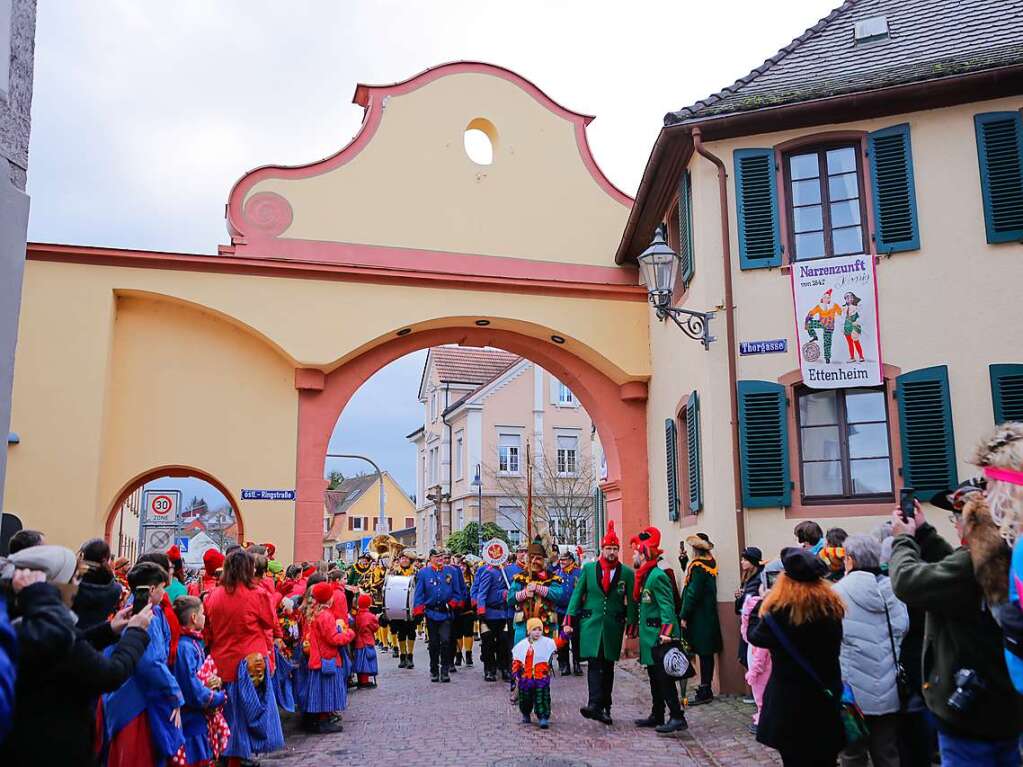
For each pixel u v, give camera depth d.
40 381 14.11
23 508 13.76
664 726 9.48
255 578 8.82
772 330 12.56
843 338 12.20
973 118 12.24
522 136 17.12
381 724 10.56
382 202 16.14
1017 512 3.66
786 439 12.27
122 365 14.93
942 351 11.88
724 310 12.84
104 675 4.18
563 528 39.28
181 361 15.19
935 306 11.99
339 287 15.60
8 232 5.68
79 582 5.49
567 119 17.44
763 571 9.23
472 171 16.72
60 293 14.41
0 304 5.59
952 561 4.20
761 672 8.66
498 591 14.20
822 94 12.39
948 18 13.77
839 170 12.77
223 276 15.10
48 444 13.99
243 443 15.22
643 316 16.94
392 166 16.31
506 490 42.25
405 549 17.41
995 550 3.89
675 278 13.91
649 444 16.92
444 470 46.28
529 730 9.81
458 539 34.97
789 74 13.68
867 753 6.08
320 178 15.91
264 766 8.47
